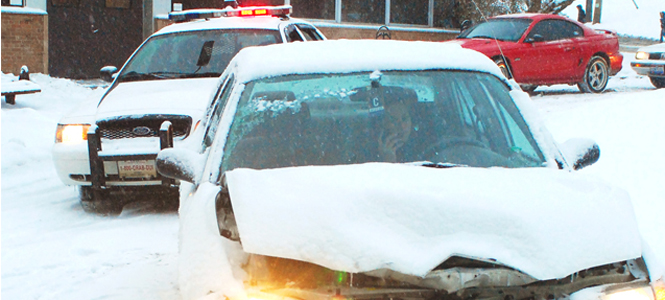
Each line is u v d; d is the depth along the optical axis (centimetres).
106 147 630
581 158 359
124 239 579
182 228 326
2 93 1164
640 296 276
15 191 777
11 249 562
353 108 366
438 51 409
